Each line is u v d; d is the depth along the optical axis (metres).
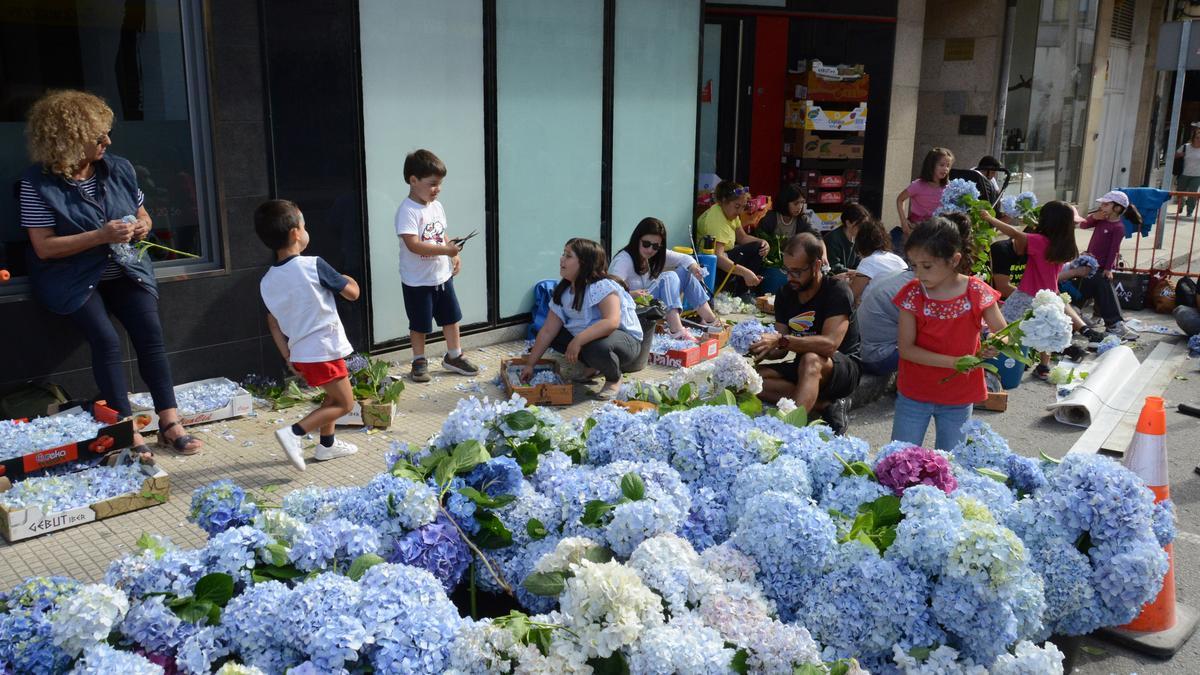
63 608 2.17
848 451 3.20
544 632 2.34
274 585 2.38
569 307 6.24
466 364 6.77
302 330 4.89
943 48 12.56
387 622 2.30
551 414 3.63
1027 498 3.06
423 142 6.88
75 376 5.40
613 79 8.06
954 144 12.72
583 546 2.67
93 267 4.82
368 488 2.87
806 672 2.31
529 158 7.62
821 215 10.73
